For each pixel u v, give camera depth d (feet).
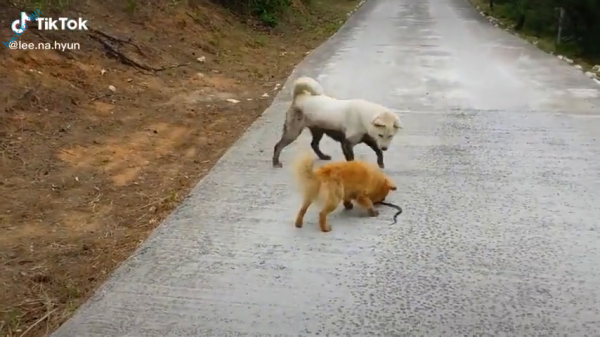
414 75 37.63
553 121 29.35
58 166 24.97
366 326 17.74
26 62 31.01
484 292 18.70
